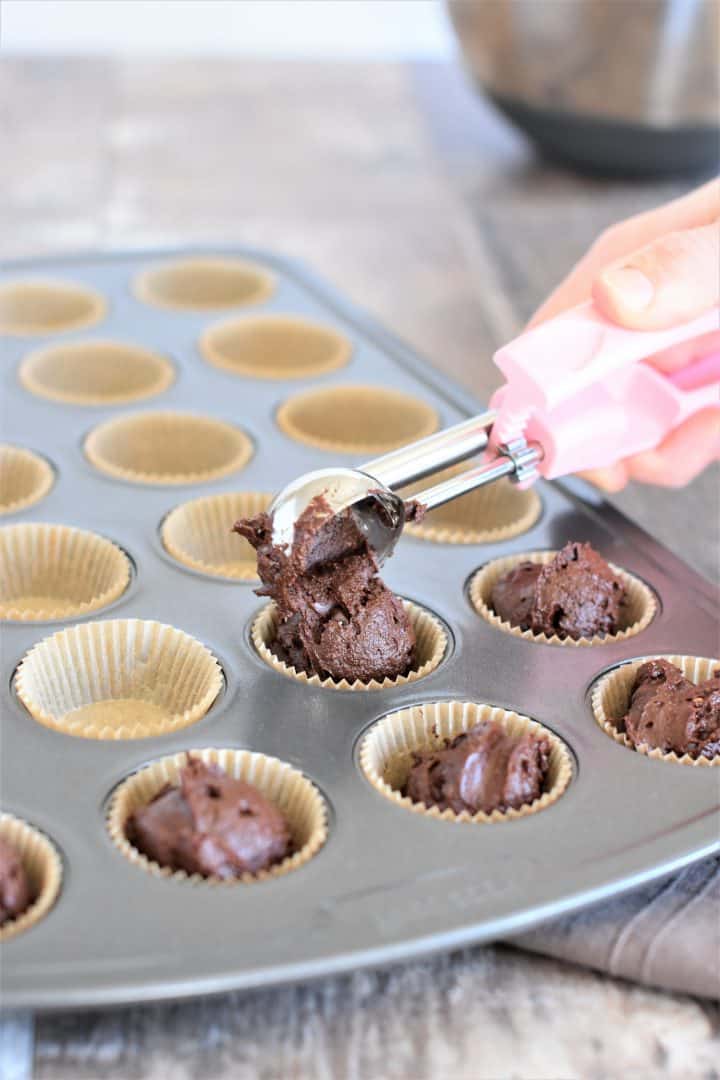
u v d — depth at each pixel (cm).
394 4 145
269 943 37
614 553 51
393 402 62
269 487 55
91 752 42
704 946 39
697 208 52
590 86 82
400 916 37
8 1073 37
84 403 61
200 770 40
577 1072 37
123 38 145
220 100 110
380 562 46
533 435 47
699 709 43
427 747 44
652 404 49
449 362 69
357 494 44
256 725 43
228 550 55
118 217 84
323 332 67
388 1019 38
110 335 67
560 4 79
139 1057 37
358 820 40
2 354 65
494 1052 38
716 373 50
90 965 36
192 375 64
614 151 87
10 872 38
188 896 38
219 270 74
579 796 41
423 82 116
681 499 59
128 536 52
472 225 85
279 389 63
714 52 79
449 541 52
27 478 56
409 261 81
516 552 52
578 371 45
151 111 106
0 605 50
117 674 48
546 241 82
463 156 98
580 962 40
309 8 145
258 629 47
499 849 40
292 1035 38
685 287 45
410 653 46
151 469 60
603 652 47
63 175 91
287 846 40
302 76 117
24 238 80
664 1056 38
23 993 35
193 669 46
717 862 42
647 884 39
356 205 88
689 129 83
